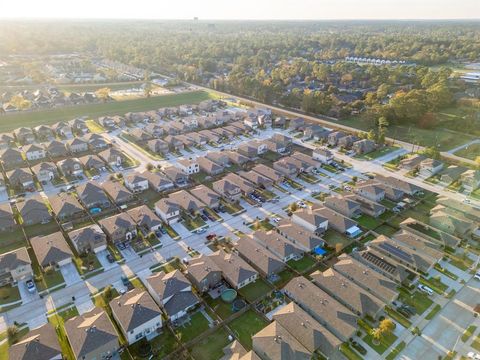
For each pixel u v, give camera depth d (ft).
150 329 186.70
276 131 500.33
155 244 259.60
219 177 361.71
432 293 217.77
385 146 449.48
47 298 210.38
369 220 296.51
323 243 261.03
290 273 234.99
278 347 167.94
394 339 186.70
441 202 320.91
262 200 320.50
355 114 572.10
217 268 223.51
